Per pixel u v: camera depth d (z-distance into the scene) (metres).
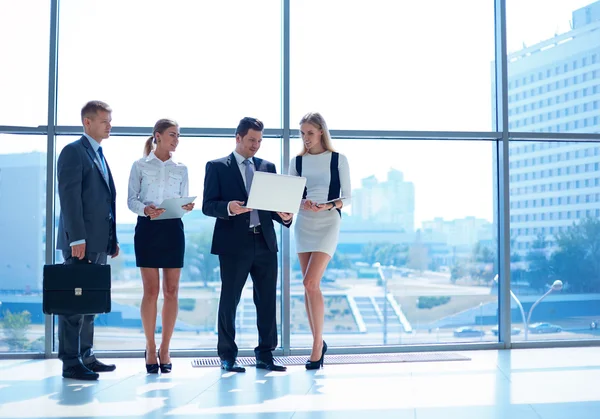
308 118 5.08
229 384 4.46
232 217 4.94
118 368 5.08
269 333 5.05
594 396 4.04
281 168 5.75
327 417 3.56
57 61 5.60
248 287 5.70
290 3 5.76
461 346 5.86
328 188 5.04
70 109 5.60
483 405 3.82
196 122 5.69
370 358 5.47
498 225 5.98
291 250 5.70
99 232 4.65
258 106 5.74
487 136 5.91
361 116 5.83
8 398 4.04
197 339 5.69
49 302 4.49
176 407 3.79
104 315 5.63
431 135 5.87
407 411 3.69
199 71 5.71
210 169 5.00
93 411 3.70
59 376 4.74
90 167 4.66
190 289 5.70
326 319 5.80
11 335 5.57
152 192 4.91
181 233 4.90
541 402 3.89
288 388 4.32
